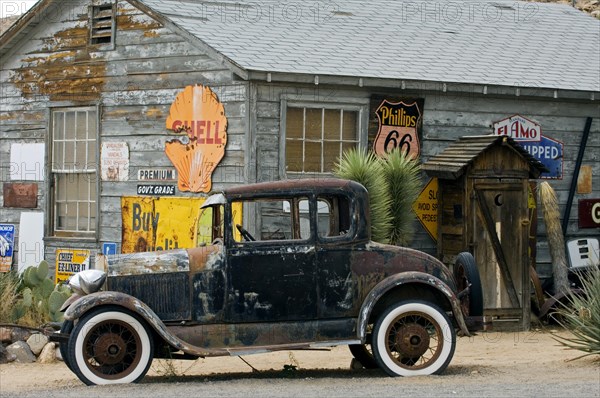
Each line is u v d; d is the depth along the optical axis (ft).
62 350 38.78
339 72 56.24
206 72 57.82
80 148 64.34
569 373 39.11
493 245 55.88
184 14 60.95
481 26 71.56
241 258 38.14
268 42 59.26
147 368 37.27
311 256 38.40
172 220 58.95
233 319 37.99
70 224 65.05
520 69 63.93
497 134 62.13
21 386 39.29
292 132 57.16
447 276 39.34
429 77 58.80
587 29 75.51
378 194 54.34
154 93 60.29
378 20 68.23
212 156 57.26
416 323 38.70
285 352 49.55
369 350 44.52
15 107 67.46
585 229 65.26
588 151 65.31
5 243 67.51
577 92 62.28
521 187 56.44
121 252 61.36
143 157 60.75
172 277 37.96
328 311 38.40
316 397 32.86
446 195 58.18
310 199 38.65
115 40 62.23
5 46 66.95
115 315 36.94
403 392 33.76
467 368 41.11
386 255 38.96
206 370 43.96
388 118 59.16
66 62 64.80
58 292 52.06
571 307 57.11
